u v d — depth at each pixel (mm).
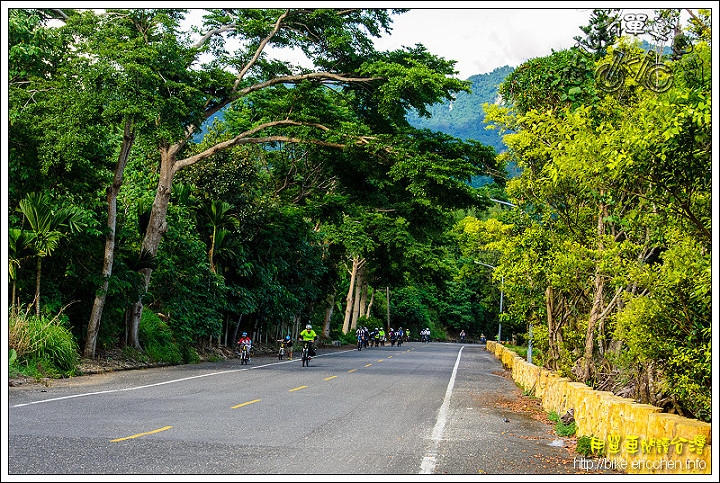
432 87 25297
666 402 11523
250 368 26641
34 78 22078
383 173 28094
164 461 8398
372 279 64250
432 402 16109
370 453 9398
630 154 8398
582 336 18438
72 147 20797
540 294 20859
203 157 27688
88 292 24297
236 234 34250
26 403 13430
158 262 27172
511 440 11070
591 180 10789
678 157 8234
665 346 10297
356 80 27656
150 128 21703
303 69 29000
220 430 10906
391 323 89938
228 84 24891
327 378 22297
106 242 23672
